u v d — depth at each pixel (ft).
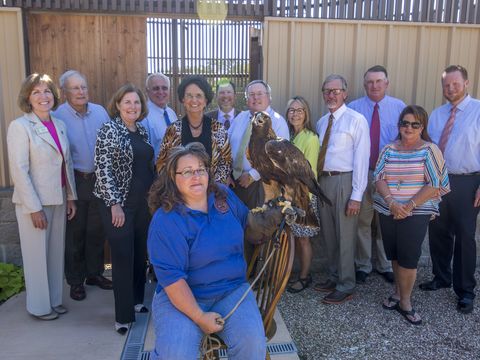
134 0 12.89
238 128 12.23
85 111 11.50
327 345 9.87
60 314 10.94
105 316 10.85
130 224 9.87
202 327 6.40
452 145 11.60
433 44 13.98
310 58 13.67
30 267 10.35
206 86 10.11
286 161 7.75
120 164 9.71
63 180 10.74
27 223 10.16
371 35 13.75
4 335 9.91
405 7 13.70
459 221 11.60
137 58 13.99
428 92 14.23
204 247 6.79
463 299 11.51
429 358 9.38
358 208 11.53
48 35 13.46
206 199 7.16
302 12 13.42
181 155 6.84
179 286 6.49
